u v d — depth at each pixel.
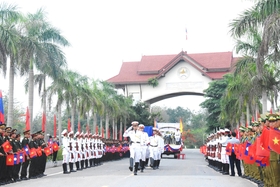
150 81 66.06
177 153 41.47
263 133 10.82
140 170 20.72
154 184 13.54
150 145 22.44
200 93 65.50
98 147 26.23
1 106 22.78
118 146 38.25
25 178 16.38
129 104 57.34
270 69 25.19
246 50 25.94
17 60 27.11
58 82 34.25
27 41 27.20
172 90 66.38
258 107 34.88
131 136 18.20
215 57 66.31
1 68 24.44
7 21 25.64
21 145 16.27
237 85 31.27
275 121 10.60
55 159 26.20
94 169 22.03
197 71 65.50
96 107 43.50
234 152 17.17
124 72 69.25
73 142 20.06
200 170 21.69
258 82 25.91
